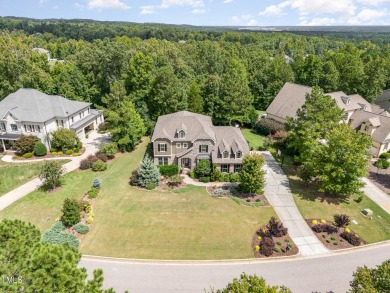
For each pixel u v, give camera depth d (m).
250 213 33.03
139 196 36.34
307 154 40.56
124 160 46.94
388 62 77.81
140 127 51.28
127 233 29.50
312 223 31.48
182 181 40.31
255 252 27.22
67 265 12.64
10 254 13.27
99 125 60.66
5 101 49.75
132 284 23.58
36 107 48.72
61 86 65.06
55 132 47.97
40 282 11.88
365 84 69.44
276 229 29.39
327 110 41.06
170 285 23.55
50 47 152.75
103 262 25.83
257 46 164.00
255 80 72.94
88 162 43.66
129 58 69.56
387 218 33.09
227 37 196.38
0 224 14.48
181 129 42.06
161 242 28.36
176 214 32.72
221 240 28.75
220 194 36.69
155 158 43.62
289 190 38.12
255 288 15.23
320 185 39.50
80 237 28.73
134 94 59.22
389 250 28.14
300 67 75.81
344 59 74.06
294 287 23.56
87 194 36.44
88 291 12.95
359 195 36.56
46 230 29.59
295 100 58.03
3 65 59.19
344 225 30.80
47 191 36.97
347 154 33.88
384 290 17.48
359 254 27.44
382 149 49.00
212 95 59.22
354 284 18.80
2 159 45.88
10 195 36.19
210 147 42.19
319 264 26.02
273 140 52.75
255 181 35.06
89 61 69.81
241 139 43.62
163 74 55.22
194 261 26.12
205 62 88.31
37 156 47.12
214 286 23.52
